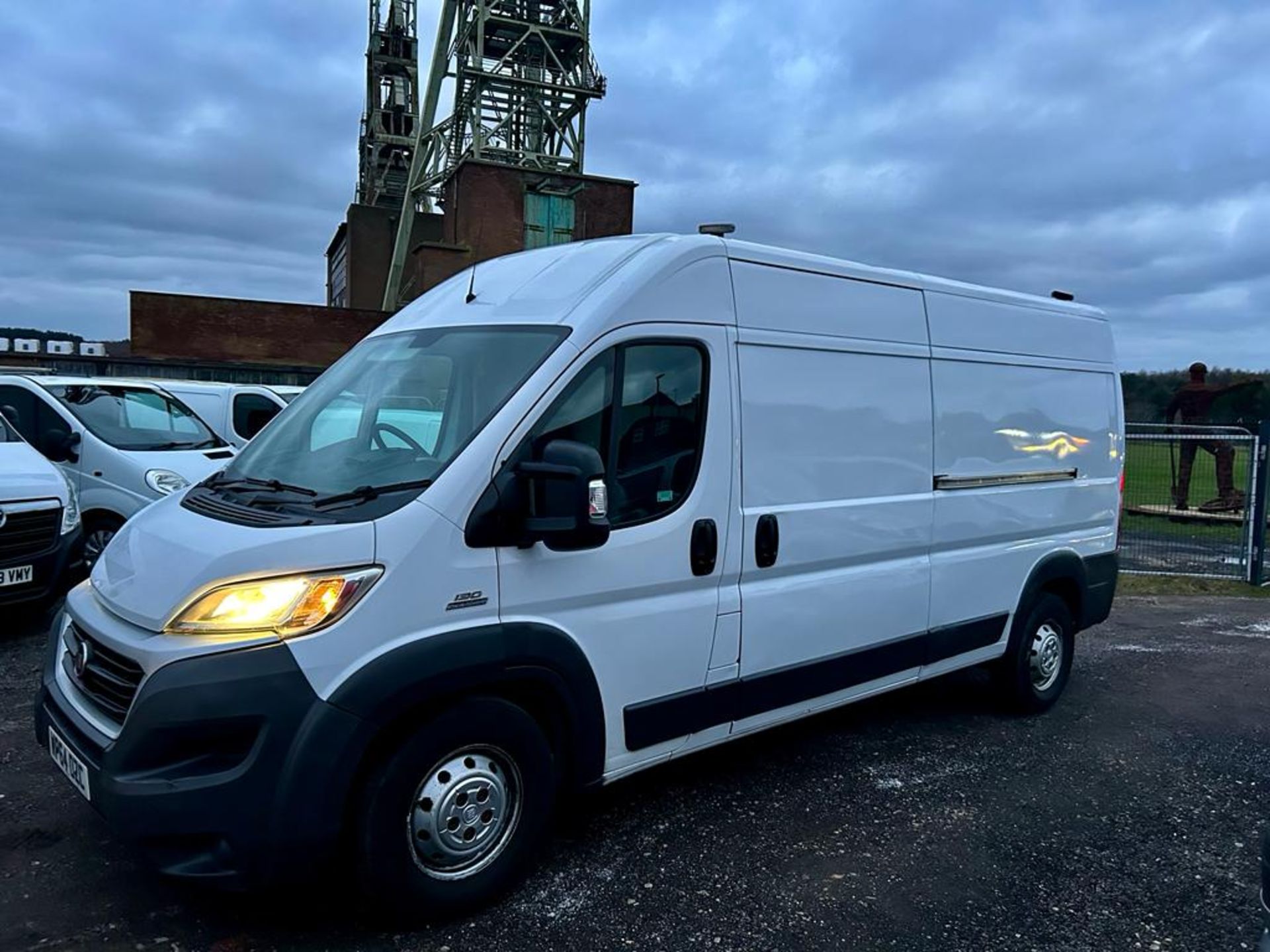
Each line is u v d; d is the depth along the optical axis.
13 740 4.60
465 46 34.78
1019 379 5.30
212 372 21.84
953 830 4.02
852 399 4.31
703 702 3.76
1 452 6.62
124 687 2.88
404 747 2.93
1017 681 5.45
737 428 3.81
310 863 2.75
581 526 3.02
